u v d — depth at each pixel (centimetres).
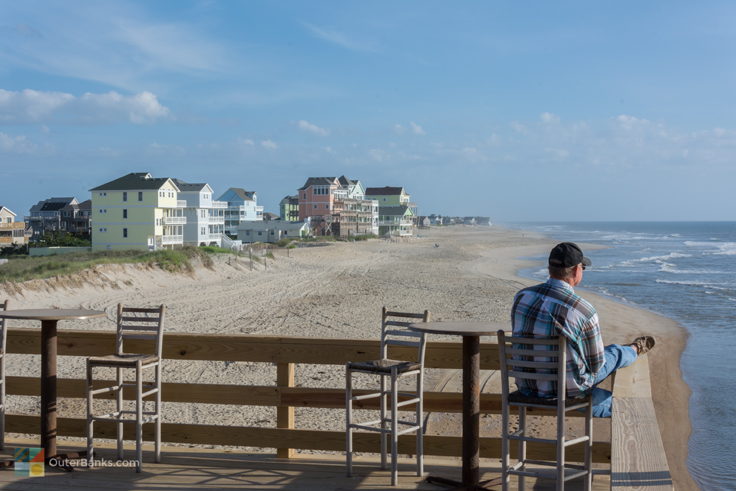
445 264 6775
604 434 1045
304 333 2322
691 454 1060
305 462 543
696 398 1464
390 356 536
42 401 534
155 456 543
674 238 15112
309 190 11794
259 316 2752
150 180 6662
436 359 525
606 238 14888
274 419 1094
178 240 6944
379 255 8056
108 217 6612
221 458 554
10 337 591
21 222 9206
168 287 3869
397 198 15088
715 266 6384
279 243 8631
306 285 4244
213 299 3366
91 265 3631
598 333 400
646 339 448
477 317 2872
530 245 11250
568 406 396
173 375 1447
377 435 541
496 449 523
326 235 11344
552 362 387
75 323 2358
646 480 318
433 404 523
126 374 1427
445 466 534
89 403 526
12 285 2967
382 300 3447
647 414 383
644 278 5084
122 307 551
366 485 487
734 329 2577
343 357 541
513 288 4278
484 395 519
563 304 398
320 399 547
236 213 10731
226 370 1507
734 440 1133
